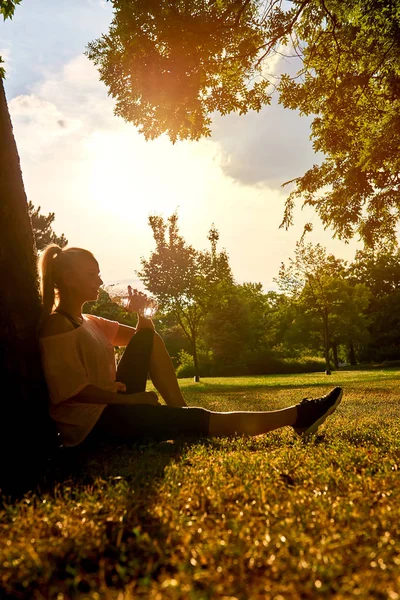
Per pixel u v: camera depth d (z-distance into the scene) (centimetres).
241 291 6544
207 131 999
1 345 313
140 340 395
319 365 5634
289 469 292
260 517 199
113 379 374
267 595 138
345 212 1505
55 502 228
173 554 165
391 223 1546
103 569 164
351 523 191
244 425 383
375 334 6744
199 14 898
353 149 1401
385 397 1077
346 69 1141
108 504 216
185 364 5356
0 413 307
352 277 6981
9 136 345
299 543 169
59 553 171
